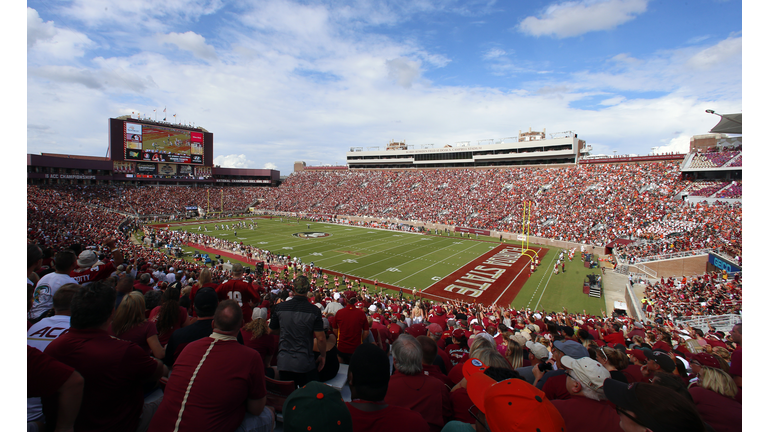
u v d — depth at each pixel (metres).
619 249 40.12
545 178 65.62
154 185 83.06
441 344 8.05
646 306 20.86
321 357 4.70
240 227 62.34
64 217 38.97
